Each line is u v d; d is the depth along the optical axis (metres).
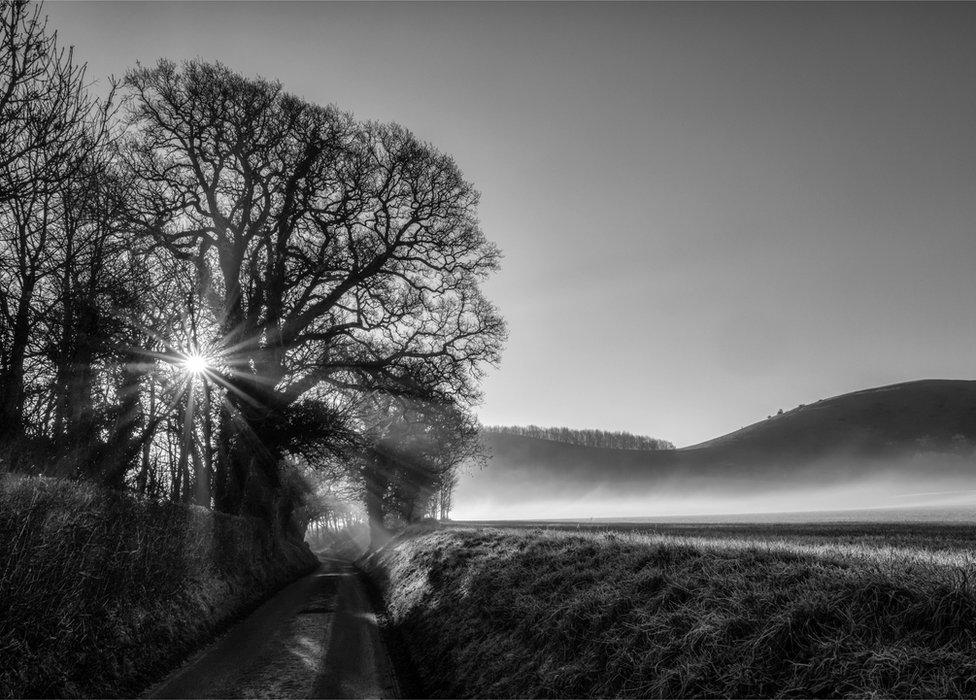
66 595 8.80
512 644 9.58
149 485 19.83
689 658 6.38
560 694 7.51
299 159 25.52
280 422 25.75
